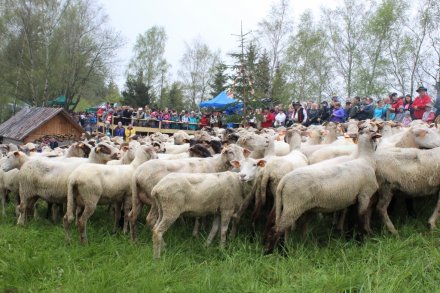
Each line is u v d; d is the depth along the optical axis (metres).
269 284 6.79
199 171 9.43
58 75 48.53
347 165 7.86
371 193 8.02
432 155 8.07
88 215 9.04
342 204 7.79
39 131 29.52
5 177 11.73
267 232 8.16
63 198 10.11
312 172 7.55
